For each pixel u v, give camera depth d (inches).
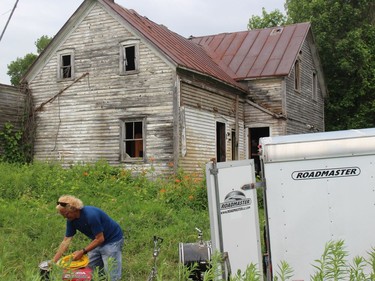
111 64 802.8
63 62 863.7
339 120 1421.0
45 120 845.2
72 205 253.6
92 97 812.0
